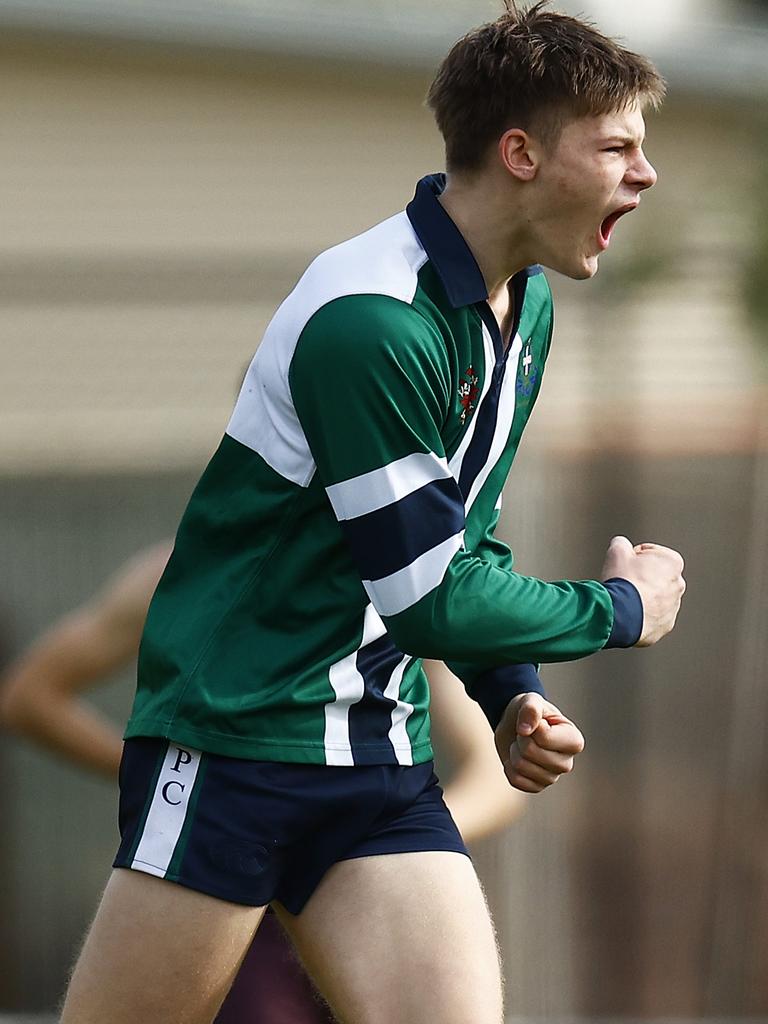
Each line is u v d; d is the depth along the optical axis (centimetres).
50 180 2841
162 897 950
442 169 2992
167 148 2888
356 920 958
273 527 950
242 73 2903
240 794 945
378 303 906
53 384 2808
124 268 2839
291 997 1170
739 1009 2811
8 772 2688
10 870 2681
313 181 2948
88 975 962
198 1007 961
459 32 2884
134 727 973
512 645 918
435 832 991
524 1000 2745
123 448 2820
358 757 961
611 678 2862
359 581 950
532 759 997
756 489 2905
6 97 2823
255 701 941
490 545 1054
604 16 2962
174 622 972
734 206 2855
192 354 2848
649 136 2970
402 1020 932
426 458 905
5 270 2814
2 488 2783
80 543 2792
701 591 2903
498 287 975
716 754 2877
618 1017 2777
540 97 919
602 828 2816
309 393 909
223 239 2914
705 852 2844
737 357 2900
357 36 2855
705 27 3019
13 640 2747
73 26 2781
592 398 2912
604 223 951
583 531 2870
